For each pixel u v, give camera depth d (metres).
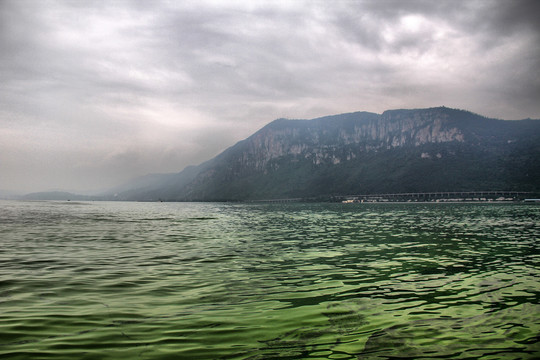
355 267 18.69
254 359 7.42
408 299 12.34
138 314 10.53
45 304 11.55
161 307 11.30
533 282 15.07
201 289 13.80
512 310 11.02
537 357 7.67
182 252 24.50
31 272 17.08
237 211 130.62
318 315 10.48
